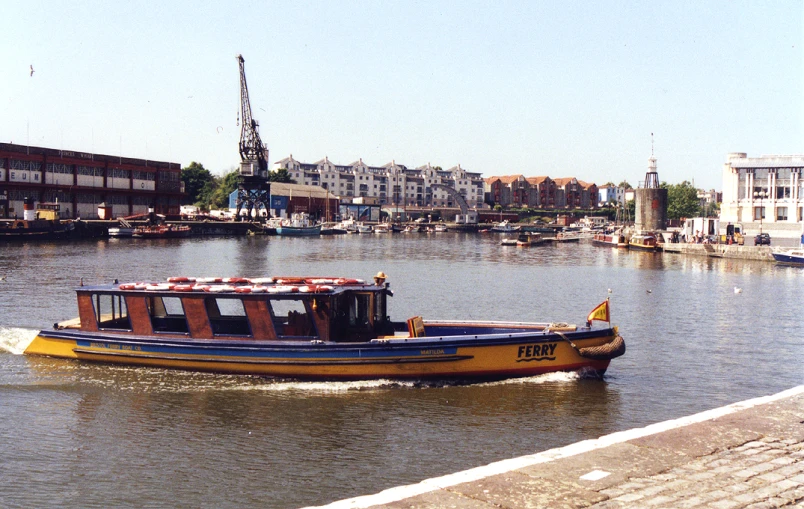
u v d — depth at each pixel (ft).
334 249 306.14
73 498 43.04
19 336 83.15
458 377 65.72
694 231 348.18
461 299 135.54
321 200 571.69
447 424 55.88
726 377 73.61
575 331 67.10
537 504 27.55
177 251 260.83
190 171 628.69
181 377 66.90
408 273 192.34
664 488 29.35
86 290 71.97
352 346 64.28
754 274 201.77
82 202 376.48
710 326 105.91
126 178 406.41
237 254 258.78
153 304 70.18
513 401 61.57
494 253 298.56
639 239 327.26
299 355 65.26
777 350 87.86
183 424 55.57
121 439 52.49
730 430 36.32
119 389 63.67
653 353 85.20
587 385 66.69
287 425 55.42
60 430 54.29
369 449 50.72
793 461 32.32
